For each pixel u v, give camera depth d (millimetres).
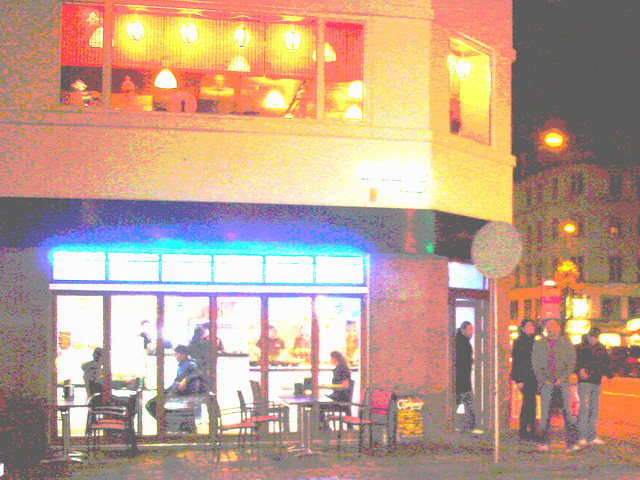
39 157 11266
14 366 11750
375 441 12797
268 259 13164
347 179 12023
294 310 13188
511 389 15312
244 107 12062
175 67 11906
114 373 12664
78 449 12227
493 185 13938
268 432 13055
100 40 11664
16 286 11828
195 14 11977
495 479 10148
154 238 11586
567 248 56000
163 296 12852
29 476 10375
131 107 11734
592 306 54062
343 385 13000
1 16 11328
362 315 13242
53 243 11641
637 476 10484
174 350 12875
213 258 13031
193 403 12867
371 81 12250
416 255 13023
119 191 11414
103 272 12695
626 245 54312
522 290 60969
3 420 11609
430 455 11867
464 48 13555
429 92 12438
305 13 12133
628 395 27156
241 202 11688
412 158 12289
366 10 12258
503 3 14258
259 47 12133
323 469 10781
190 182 11578
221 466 11023
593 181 54844
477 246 10500
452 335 14141
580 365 13430
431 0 12500
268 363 13094
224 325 13031
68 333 12555
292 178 11859
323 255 13258
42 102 11336
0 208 11141
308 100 12188
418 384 12906
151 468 10898
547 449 12578
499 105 14172
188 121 11609
